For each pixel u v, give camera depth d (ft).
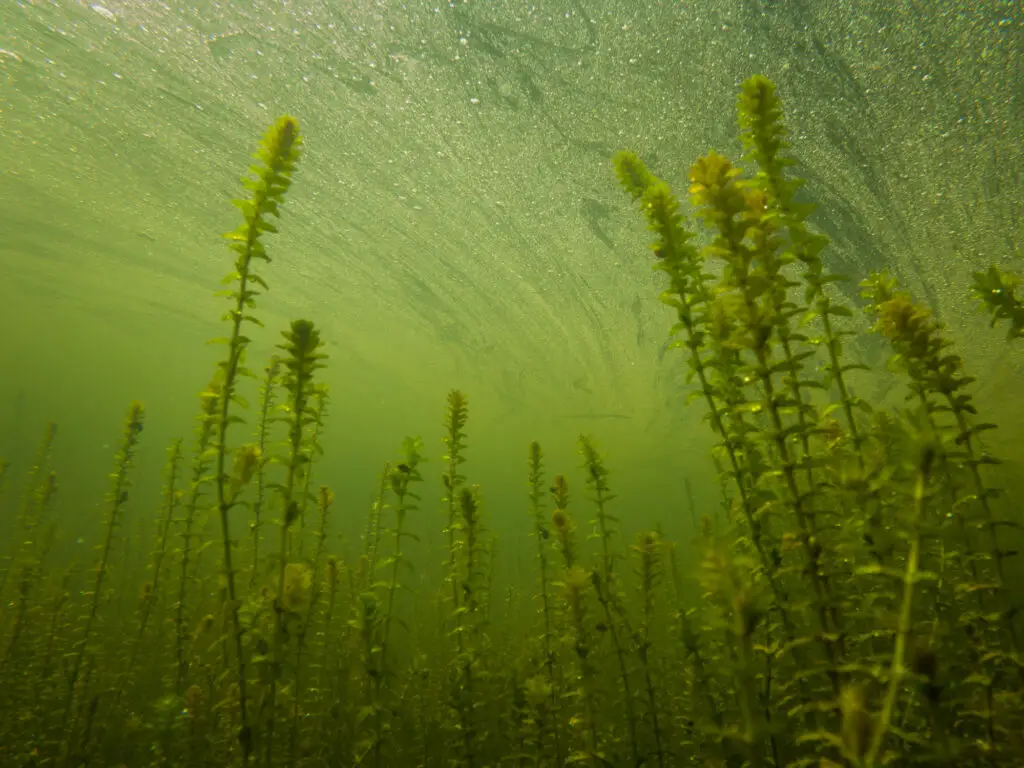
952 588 0.95
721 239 0.89
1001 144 2.22
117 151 3.35
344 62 2.44
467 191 3.17
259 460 1.05
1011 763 0.75
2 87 2.94
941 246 2.81
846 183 2.50
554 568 1.40
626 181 1.23
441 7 2.11
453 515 1.44
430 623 1.93
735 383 1.00
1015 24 1.81
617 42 2.12
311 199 3.47
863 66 2.02
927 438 0.64
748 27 1.98
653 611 1.21
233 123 2.97
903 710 0.79
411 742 1.39
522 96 2.43
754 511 0.94
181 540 1.51
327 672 1.34
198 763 1.22
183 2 2.29
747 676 0.65
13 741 1.40
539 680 1.15
